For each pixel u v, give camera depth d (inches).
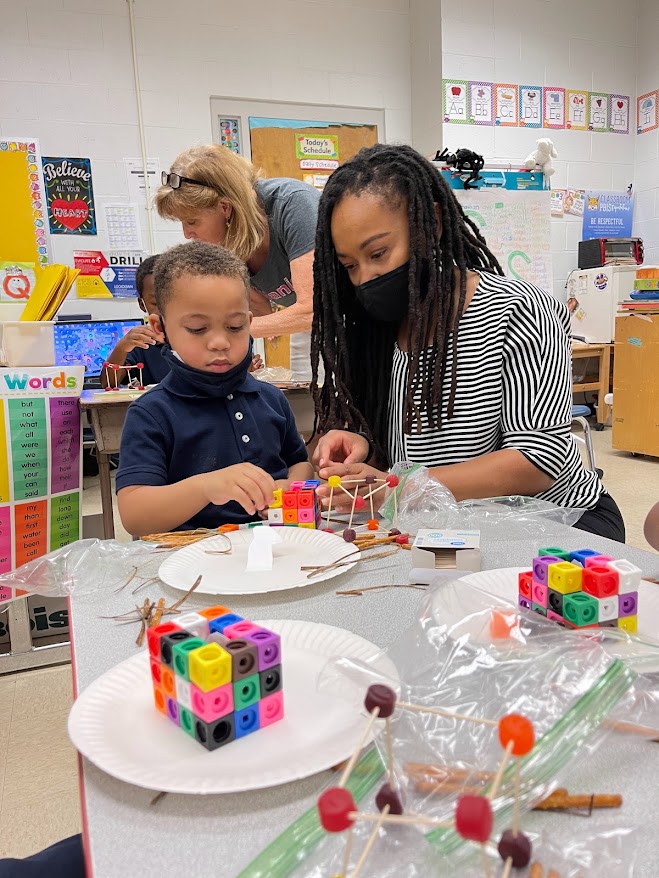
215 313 44.4
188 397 47.9
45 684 63.6
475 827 10.9
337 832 12.3
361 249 40.8
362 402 49.6
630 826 13.6
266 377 96.1
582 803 14.2
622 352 146.3
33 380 62.9
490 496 40.1
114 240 150.0
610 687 16.3
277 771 15.1
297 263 67.4
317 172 164.2
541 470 40.3
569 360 44.1
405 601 26.4
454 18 156.9
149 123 148.8
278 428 53.6
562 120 174.7
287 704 18.6
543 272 131.2
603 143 180.9
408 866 12.7
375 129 168.2
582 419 96.0
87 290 149.9
